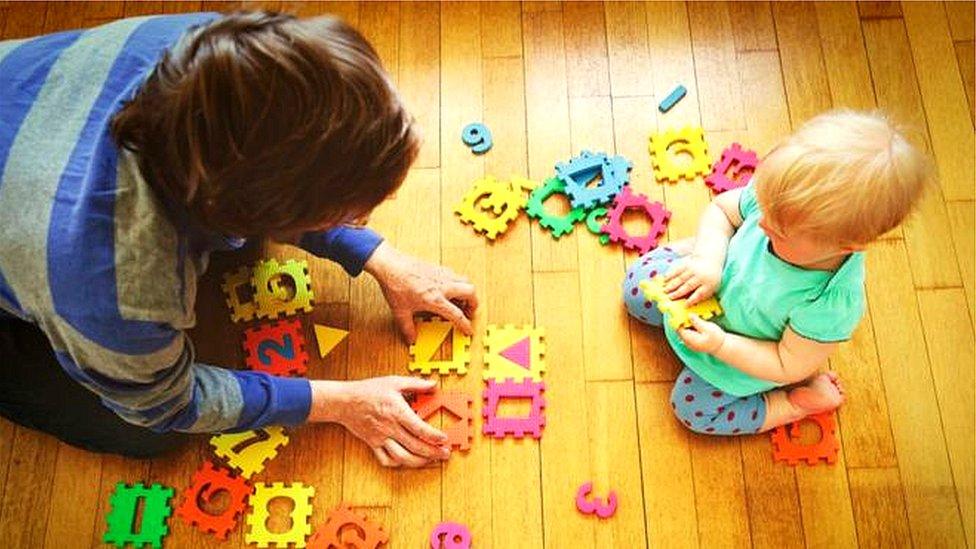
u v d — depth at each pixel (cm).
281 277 129
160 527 117
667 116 139
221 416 102
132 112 70
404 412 116
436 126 139
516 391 123
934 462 119
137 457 118
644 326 126
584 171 135
